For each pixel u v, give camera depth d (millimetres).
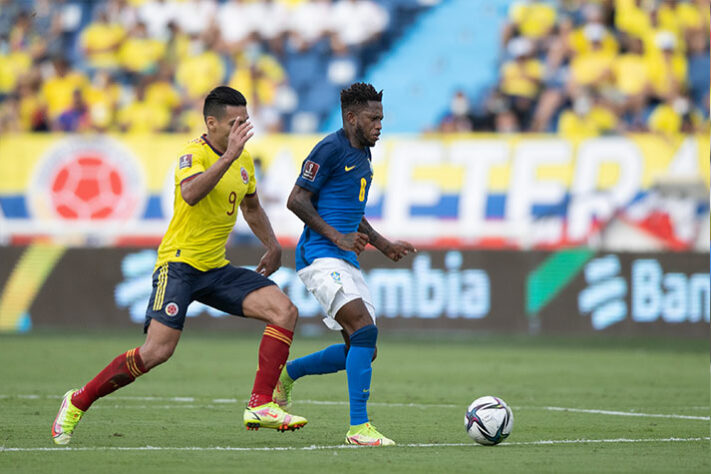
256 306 23172
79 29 85688
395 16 85062
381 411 31203
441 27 84375
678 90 79062
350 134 24062
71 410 22594
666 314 63500
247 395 35625
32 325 67938
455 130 78438
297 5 84938
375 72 83438
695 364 50281
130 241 74500
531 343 62938
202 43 84625
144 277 67312
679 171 72000
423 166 73688
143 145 75625
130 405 32344
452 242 72438
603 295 64188
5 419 28047
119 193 75062
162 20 85500
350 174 23938
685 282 63312
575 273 64375
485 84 81188
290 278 66312
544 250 64562
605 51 80062
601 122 77500
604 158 72688
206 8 85438
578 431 26297
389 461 20203
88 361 48844
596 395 36562
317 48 84312
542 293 64500
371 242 25531
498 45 83062
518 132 78188
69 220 74938
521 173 73000
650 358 53469
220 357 51750
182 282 22750
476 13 84562
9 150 75812
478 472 18750
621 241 71750
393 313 65438
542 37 82125
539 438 24766
